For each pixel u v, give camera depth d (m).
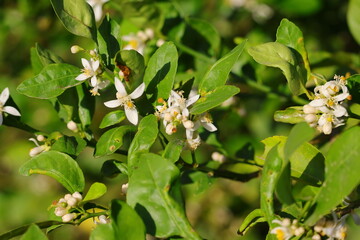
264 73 1.04
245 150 0.94
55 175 0.81
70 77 0.83
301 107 0.83
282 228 0.75
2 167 1.46
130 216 0.74
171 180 0.75
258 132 1.21
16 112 0.86
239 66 1.03
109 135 0.82
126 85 0.85
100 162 1.32
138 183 0.76
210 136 0.93
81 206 0.80
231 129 1.21
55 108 0.90
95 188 0.80
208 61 1.01
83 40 1.27
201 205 1.39
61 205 0.80
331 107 0.80
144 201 0.76
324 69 1.05
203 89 0.81
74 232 1.37
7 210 1.43
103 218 0.80
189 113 0.81
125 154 0.86
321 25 1.25
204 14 1.33
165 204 0.75
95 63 0.83
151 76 0.83
